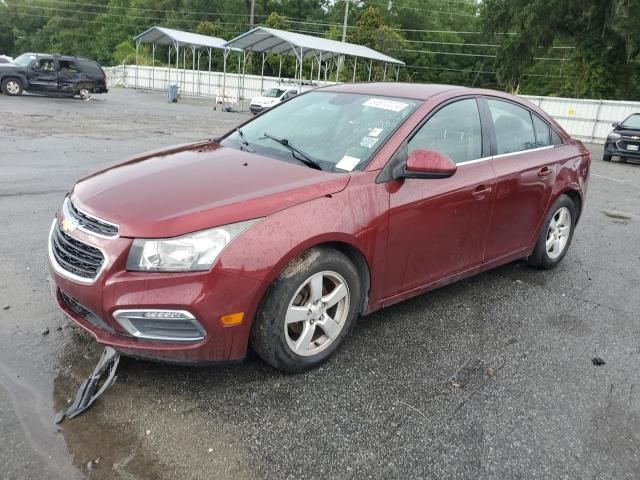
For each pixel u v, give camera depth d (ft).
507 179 13.74
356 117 12.42
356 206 10.33
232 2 253.85
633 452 8.86
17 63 83.97
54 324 11.51
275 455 8.17
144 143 40.91
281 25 211.20
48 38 290.97
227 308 8.84
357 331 12.25
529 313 13.96
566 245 17.38
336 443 8.52
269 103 97.71
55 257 9.86
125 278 8.60
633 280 17.11
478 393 10.18
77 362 10.18
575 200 17.30
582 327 13.37
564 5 118.32
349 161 11.12
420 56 229.45
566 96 127.75
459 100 13.24
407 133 11.65
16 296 12.68
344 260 10.26
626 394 10.54
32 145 35.81
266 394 9.59
